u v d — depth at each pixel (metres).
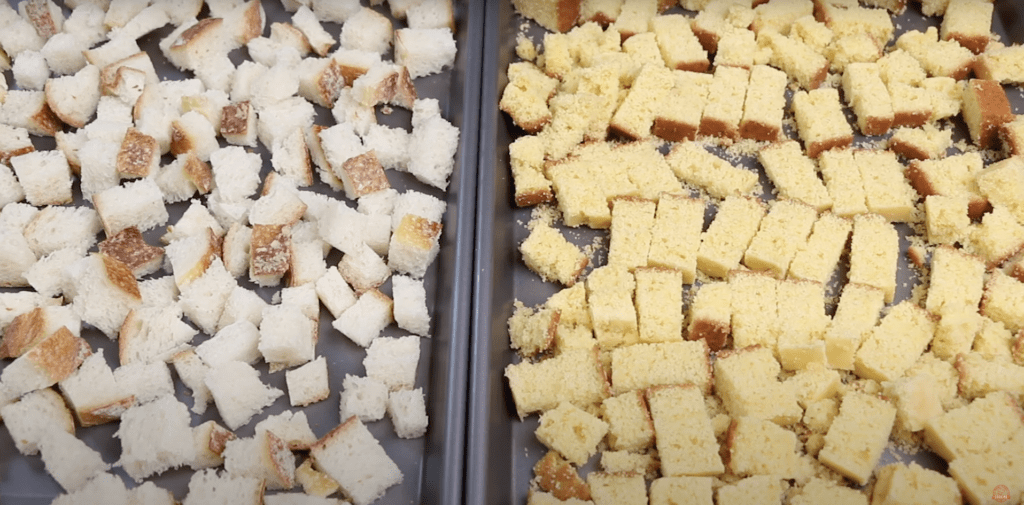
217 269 0.35
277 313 0.33
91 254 0.35
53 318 0.34
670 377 0.33
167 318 0.34
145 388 0.32
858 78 0.42
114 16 0.45
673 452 0.31
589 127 0.41
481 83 0.42
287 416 0.31
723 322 0.34
